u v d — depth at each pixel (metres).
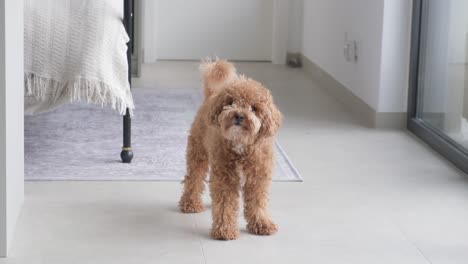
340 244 2.85
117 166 3.74
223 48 6.93
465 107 3.93
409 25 4.61
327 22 5.84
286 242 2.85
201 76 3.03
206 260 2.68
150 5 6.66
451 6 4.14
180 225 3.00
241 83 2.68
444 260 2.74
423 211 3.23
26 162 3.75
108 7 3.49
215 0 6.84
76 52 3.41
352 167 3.85
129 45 3.75
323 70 5.96
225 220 2.85
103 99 3.43
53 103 3.46
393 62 4.63
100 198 3.29
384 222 3.09
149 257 2.70
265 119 2.64
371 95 4.77
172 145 4.14
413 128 4.55
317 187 3.51
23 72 3.21
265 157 2.80
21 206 3.13
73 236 2.87
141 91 5.48
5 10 2.55
